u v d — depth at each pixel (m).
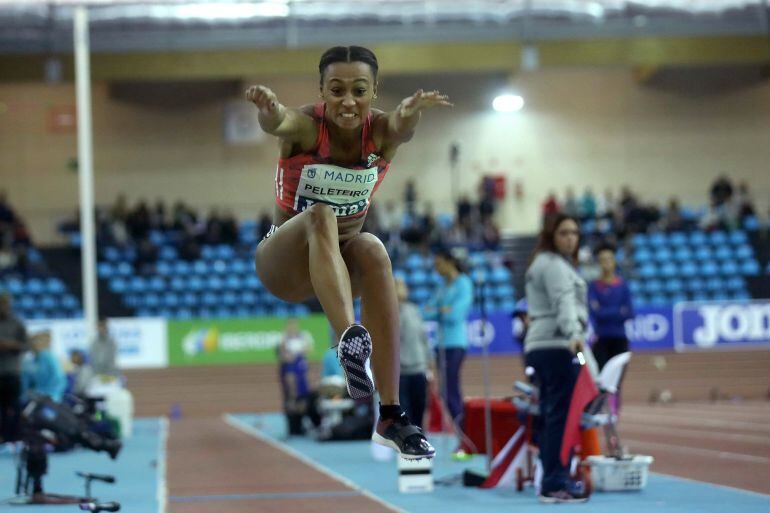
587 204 32.19
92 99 32.91
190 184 33.03
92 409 12.30
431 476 8.78
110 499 8.72
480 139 33.81
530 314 7.79
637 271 29.45
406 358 10.76
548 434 7.73
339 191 4.35
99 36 28.48
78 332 25.19
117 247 29.92
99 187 32.78
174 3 28.72
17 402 13.30
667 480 9.00
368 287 4.37
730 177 34.09
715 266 30.03
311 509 7.79
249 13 28.84
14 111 32.53
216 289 28.89
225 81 33.22
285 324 26.69
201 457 13.01
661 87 34.19
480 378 25.89
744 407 20.88
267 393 25.62
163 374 26.00
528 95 34.03
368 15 29.06
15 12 28.17
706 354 27.19
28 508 8.23
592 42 29.23
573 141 34.03
